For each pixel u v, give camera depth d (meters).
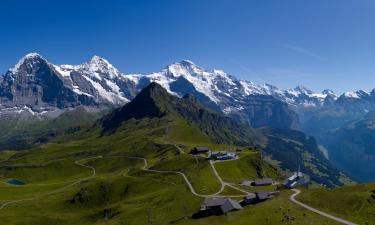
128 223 193.75
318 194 164.00
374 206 148.38
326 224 130.88
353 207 147.62
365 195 155.38
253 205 164.75
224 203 162.50
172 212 190.38
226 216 154.75
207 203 164.88
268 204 158.75
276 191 185.62
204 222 152.50
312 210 146.88
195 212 175.25
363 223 132.00
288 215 142.00
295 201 158.88
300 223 133.25
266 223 138.75
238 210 161.00
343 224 130.75
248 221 143.12
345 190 165.62
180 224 158.50
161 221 182.50
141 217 196.25
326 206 150.50
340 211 145.50
